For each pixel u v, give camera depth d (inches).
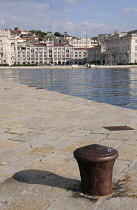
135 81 1529.3
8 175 181.6
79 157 152.3
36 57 6432.1
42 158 213.6
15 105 498.3
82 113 409.7
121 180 173.6
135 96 861.8
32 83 1395.2
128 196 152.4
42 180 173.0
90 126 322.3
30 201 147.2
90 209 138.7
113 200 148.0
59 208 140.0
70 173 183.5
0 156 219.6
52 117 381.1
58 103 519.5
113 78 1828.2
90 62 6914.4
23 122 349.7
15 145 249.4
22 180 173.5
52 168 192.5
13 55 6220.5
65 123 341.1
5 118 377.1
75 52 6825.8
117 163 202.5
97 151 155.1
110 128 310.8
